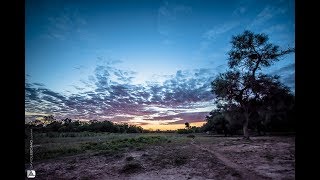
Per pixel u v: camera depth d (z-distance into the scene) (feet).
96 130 270.46
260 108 103.81
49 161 52.54
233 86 101.09
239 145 71.26
